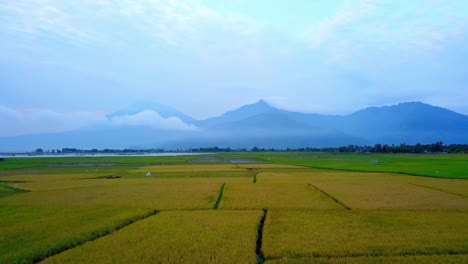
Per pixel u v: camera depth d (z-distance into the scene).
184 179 52.22
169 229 20.66
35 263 15.59
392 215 24.39
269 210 26.53
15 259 15.71
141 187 41.84
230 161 114.56
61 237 19.05
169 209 27.34
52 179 54.62
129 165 95.44
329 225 21.47
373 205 28.44
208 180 50.06
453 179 48.94
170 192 37.03
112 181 50.47
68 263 15.12
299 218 23.47
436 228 20.61
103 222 22.53
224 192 36.12
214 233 19.72
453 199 31.33
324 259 15.48
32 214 25.39
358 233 19.58
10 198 33.94
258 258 16.23
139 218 24.33
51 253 16.75
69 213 25.66
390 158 117.25
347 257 15.81
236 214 24.98
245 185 42.59
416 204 28.84
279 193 35.50
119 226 21.92
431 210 26.23
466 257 15.59
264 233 19.61
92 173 66.62
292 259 15.56
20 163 107.94
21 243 17.98
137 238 18.83
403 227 20.92
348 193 35.09
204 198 32.66
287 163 95.75
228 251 16.59
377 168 69.88
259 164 92.19
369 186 41.03
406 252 16.33
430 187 39.78
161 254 16.22
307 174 59.44
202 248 17.05
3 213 25.83
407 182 45.31
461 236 18.78
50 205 29.39
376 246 17.14
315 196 33.44
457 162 85.06
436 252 16.34
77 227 21.27
